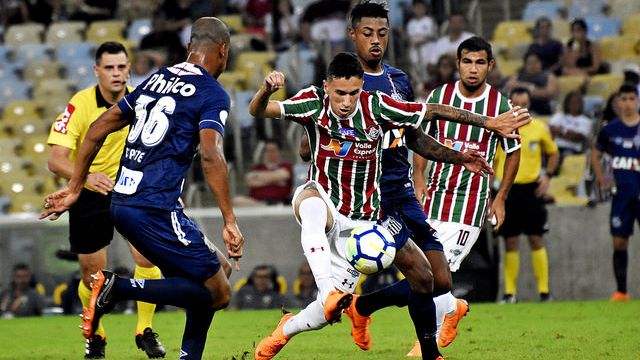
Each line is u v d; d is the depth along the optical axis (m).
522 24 45.31
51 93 46.41
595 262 32.59
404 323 24.38
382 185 16.33
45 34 50.62
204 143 13.60
